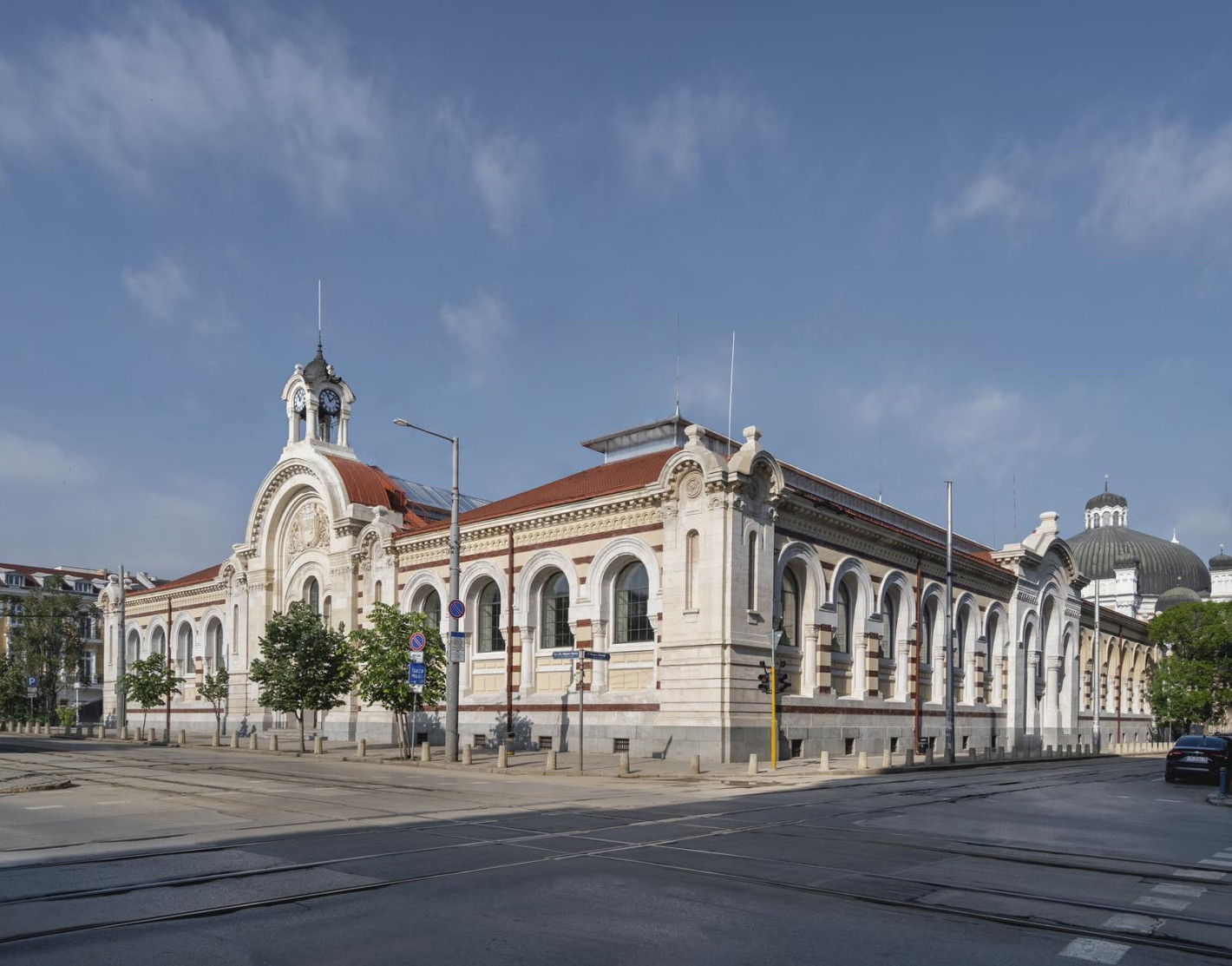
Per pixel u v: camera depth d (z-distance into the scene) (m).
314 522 61.00
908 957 9.70
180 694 73.31
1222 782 27.78
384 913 11.16
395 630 42.72
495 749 46.31
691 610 39.22
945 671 54.38
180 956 9.48
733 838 17.09
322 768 35.03
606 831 17.86
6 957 9.37
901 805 23.33
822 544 44.94
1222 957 9.98
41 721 88.94
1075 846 17.00
